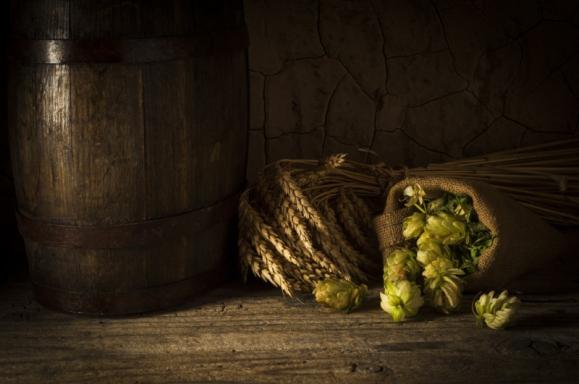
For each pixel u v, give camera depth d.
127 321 1.07
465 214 1.10
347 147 1.31
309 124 1.30
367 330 1.04
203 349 1.01
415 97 1.30
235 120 1.10
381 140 1.31
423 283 1.11
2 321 1.07
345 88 1.29
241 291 1.13
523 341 1.01
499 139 1.32
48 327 1.05
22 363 0.99
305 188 1.15
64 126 1.02
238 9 1.08
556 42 1.29
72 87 1.01
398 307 1.04
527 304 1.09
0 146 1.23
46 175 1.04
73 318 1.07
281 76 1.28
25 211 1.08
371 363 0.98
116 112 1.02
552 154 1.27
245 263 1.11
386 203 1.14
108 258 1.06
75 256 1.06
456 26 1.28
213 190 1.09
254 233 1.11
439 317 1.07
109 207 1.04
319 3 1.27
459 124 1.31
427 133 1.31
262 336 1.03
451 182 1.10
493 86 1.30
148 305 1.08
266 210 1.15
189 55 1.03
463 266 1.09
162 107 1.03
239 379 0.96
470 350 1.00
